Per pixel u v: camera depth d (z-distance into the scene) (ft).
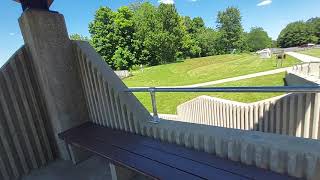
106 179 11.11
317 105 15.70
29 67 12.35
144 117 10.83
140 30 136.36
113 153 9.21
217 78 60.29
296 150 6.22
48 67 11.98
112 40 136.46
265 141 6.96
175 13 137.69
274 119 19.60
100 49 137.49
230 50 201.46
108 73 12.01
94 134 11.71
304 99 16.51
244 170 6.84
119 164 8.50
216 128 8.56
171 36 135.44
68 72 12.85
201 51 186.50
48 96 12.42
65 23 12.54
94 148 10.03
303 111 16.70
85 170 12.16
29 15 11.07
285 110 18.33
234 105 23.50
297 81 28.66
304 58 70.13
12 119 12.00
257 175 6.52
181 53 149.69
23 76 12.20
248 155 7.18
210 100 28.17
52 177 11.91
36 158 12.97
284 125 18.57
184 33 149.07
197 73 81.82
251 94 34.12
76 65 13.20
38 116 12.88
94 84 12.51
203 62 111.55
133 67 135.13
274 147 6.59
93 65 12.08
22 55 12.01
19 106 12.19
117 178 9.86
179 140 9.07
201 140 8.39
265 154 6.81
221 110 25.88
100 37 136.87
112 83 11.58
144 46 139.85
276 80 42.27
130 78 94.99
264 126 20.52
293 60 67.77
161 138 9.82
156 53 138.10
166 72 96.12
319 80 21.86
